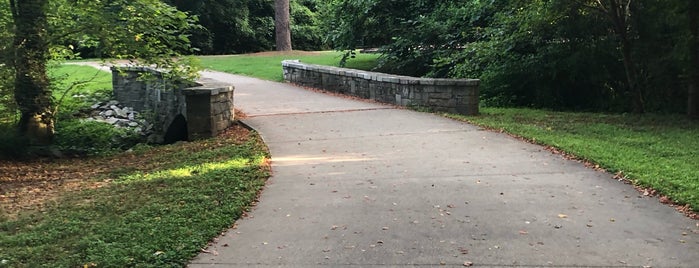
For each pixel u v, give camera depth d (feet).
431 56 56.08
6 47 30.83
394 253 13.44
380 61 58.80
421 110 38.04
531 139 27.20
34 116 33.94
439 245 13.88
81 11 32.60
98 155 33.58
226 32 128.16
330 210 16.89
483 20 52.34
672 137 27.86
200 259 13.30
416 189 18.99
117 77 55.57
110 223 16.08
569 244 13.82
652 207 16.62
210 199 18.22
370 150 25.73
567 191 18.42
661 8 36.60
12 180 25.22
